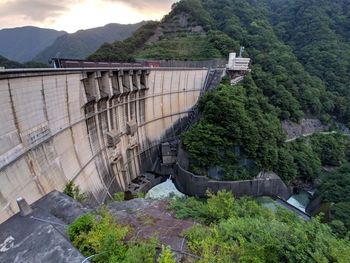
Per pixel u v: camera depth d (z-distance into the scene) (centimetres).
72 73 2983
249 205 2067
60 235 1026
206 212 1702
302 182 5488
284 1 17000
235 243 1255
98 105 3678
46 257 943
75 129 3114
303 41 11362
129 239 1288
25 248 1002
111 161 4000
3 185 1872
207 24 9906
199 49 8688
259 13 12744
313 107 7538
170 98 6053
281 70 8100
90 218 1229
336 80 8819
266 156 4788
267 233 1222
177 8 10888
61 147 2781
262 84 7294
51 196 1522
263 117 5553
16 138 2081
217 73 7212
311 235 1236
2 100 1927
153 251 1135
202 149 4612
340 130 7781
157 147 5606
